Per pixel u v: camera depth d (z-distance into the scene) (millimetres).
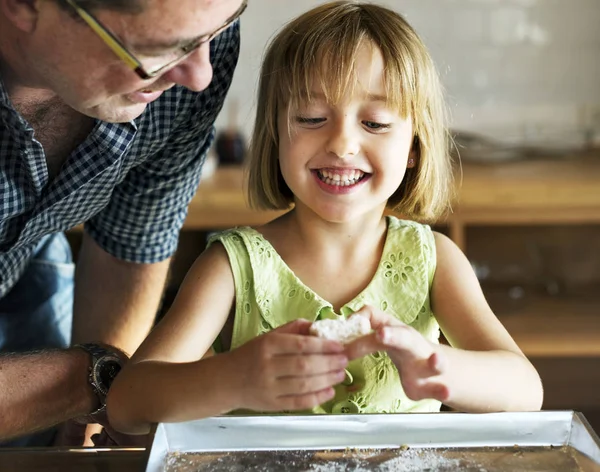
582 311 2555
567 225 2787
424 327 1196
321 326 888
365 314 912
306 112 1102
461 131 2828
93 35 850
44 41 874
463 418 881
